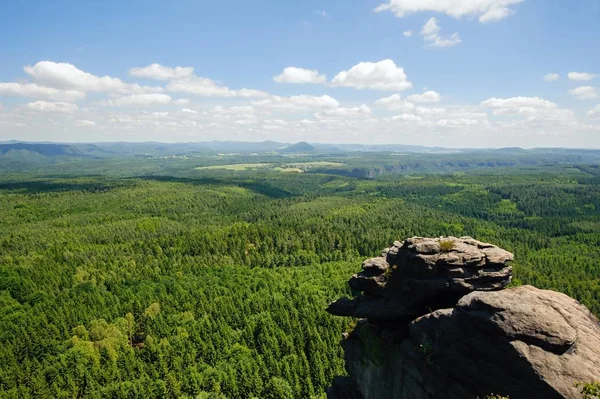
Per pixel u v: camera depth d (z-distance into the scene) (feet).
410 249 132.36
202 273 519.19
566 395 80.84
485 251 124.88
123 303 431.02
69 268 507.30
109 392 298.15
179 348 348.59
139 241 636.48
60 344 357.00
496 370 94.38
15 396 295.07
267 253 590.55
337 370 312.91
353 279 148.87
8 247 586.86
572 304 100.22
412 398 119.14
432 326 113.50
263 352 336.90
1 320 394.93
